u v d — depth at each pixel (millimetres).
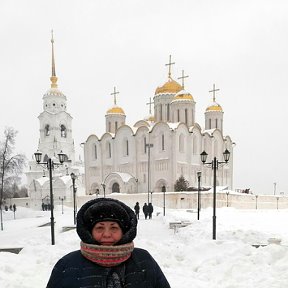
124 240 2332
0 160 41438
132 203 49469
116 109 71625
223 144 67812
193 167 60781
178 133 58469
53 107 80500
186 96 64750
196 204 45750
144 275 2379
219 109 72375
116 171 63812
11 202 67875
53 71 82812
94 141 67250
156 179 58594
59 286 2244
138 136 61656
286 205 58781
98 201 2486
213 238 14266
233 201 49156
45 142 79500
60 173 76750
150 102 79812
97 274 2240
